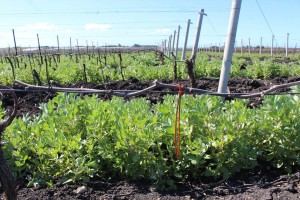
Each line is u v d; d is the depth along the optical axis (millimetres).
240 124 4758
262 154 5105
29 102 9672
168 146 4789
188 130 4840
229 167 4742
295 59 29328
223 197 4367
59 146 4637
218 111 5004
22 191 4496
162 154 4691
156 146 4684
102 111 5062
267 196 4250
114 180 4762
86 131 5133
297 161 4820
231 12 6469
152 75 14055
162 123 4809
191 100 5414
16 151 4750
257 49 64688
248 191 4441
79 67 14156
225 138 4621
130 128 4656
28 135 4902
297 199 4184
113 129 4797
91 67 14055
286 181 4629
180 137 4789
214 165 4812
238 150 4707
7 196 3309
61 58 25984
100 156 4852
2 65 18812
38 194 4414
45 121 5137
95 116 4918
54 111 5301
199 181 4711
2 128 3197
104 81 12344
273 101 5066
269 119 4961
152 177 4543
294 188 4441
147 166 4641
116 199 4379
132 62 19453
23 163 4711
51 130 4797
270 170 4961
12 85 12227
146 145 4559
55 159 4633
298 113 4914
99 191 4508
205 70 14953
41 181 4641
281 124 4883
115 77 13930
